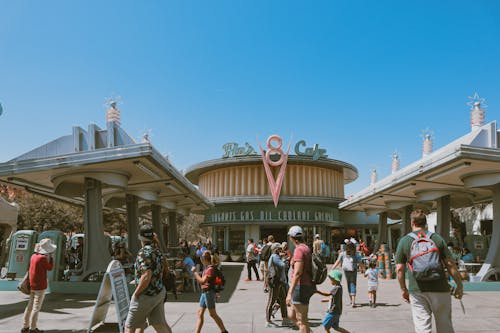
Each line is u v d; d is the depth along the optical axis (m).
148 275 5.39
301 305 5.82
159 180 17.77
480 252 20.12
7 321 8.48
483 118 16.45
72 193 16.41
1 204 21.75
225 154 34.25
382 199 23.94
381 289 14.59
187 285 14.08
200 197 25.41
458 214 34.47
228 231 35.16
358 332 7.59
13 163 12.70
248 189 33.88
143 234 5.65
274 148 33.03
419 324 4.73
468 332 7.53
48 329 7.70
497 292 13.55
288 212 33.16
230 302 11.55
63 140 13.40
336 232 38.25
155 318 5.62
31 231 14.22
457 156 12.16
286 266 8.78
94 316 7.33
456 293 4.88
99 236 13.95
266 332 7.64
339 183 37.34
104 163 13.08
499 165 13.22
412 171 15.46
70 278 13.83
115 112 14.48
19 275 13.79
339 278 6.70
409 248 4.93
